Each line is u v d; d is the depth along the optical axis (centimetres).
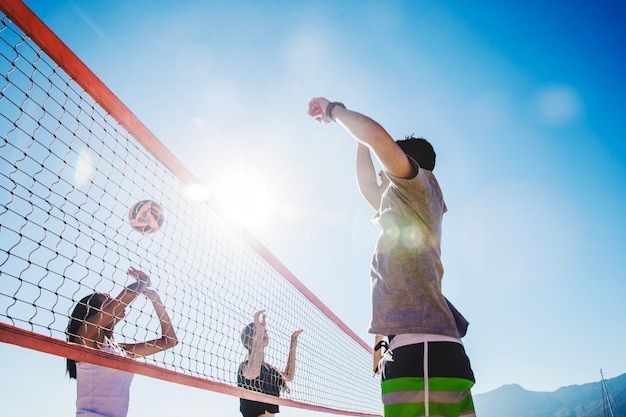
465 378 134
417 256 148
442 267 159
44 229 168
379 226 167
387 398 137
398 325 140
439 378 130
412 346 136
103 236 200
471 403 140
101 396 229
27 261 159
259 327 375
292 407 407
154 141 240
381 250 157
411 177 151
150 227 268
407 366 134
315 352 486
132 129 224
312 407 456
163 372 226
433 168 181
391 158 144
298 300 453
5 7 160
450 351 136
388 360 142
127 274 237
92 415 222
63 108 188
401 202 155
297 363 439
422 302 143
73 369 250
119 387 239
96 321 224
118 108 215
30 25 169
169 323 249
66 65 186
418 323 139
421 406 129
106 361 191
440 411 128
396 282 147
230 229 318
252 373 364
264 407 381
